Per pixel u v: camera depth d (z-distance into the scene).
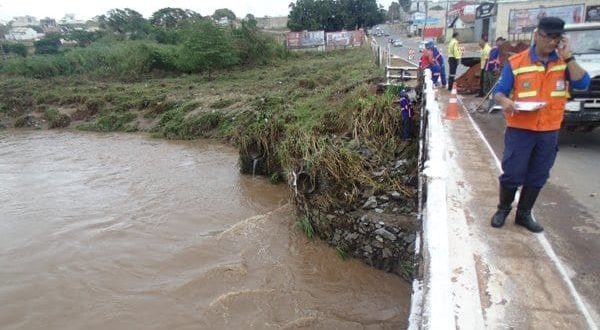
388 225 6.88
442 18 66.94
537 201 5.39
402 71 13.59
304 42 45.81
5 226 9.84
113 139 19.25
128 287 7.20
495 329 3.11
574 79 3.63
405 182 7.74
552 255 4.00
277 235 8.66
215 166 13.95
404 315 6.16
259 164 12.48
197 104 20.17
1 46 47.72
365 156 8.70
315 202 8.06
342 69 23.59
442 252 2.72
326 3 68.12
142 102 22.48
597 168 6.55
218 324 6.21
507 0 28.22
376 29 82.12
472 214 4.80
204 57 31.45
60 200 11.43
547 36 3.53
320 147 8.88
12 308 6.76
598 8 25.84
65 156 16.44
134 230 9.34
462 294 3.47
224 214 10.01
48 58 37.81
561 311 3.29
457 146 7.47
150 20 61.41
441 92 12.91
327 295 6.71
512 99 3.94
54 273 7.71
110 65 36.88
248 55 35.81
